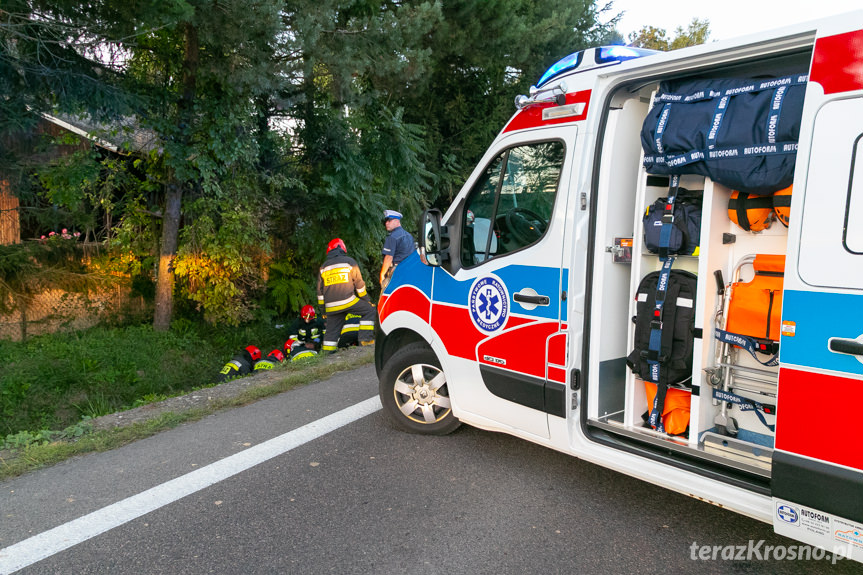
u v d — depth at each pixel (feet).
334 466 13.21
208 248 29.99
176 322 33.35
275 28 24.14
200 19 23.44
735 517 10.91
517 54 42.14
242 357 25.55
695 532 10.41
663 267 10.57
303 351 26.71
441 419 14.56
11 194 27.20
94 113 24.43
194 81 28.76
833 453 7.51
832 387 7.50
